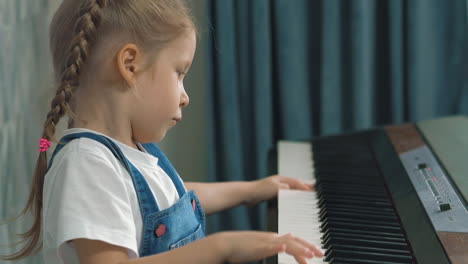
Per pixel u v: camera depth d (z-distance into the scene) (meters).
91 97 0.90
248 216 1.91
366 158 1.33
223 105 1.86
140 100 0.89
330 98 1.86
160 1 0.91
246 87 1.89
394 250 0.89
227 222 1.91
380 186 1.16
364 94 1.84
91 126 0.90
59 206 0.81
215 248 0.77
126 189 0.87
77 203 0.81
